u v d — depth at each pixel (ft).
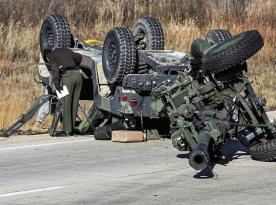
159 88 113.09
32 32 231.91
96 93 137.59
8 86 199.93
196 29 250.98
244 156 113.91
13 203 83.97
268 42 252.62
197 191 88.79
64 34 151.23
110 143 131.54
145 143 130.82
